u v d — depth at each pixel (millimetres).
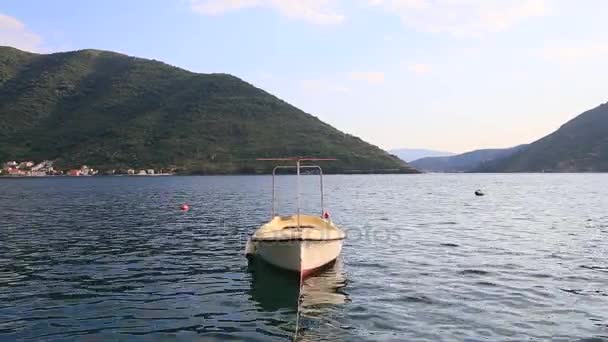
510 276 22219
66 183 154750
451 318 16375
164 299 18797
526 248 30016
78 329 15508
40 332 15234
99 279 22047
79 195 90125
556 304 17891
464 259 26359
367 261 25812
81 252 28938
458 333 15016
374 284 20812
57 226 41688
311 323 15992
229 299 18734
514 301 18250
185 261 26078
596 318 16391
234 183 154375
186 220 46688
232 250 29594
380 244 31844
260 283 21109
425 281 21312
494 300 18375
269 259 22531
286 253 21156
